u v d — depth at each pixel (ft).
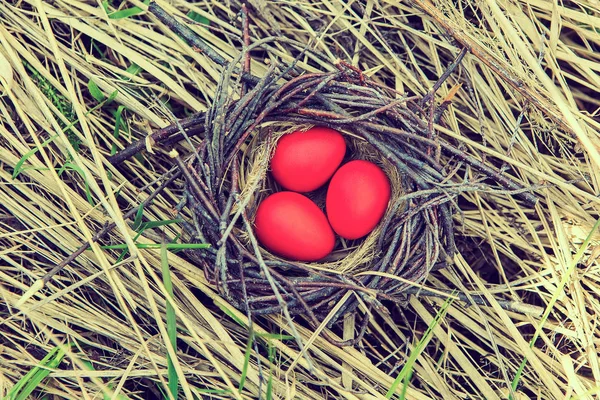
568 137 3.23
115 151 3.22
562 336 3.24
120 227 3.02
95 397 3.08
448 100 3.15
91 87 3.19
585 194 3.11
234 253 3.06
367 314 3.07
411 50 3.33
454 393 3.21
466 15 3.31
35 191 3.19
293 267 3.11
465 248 3.29
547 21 3.32
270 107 3.07
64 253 3.18
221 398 3.13
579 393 3.10
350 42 3.31
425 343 3.08
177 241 3.19
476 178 3.18
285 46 3.30
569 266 3.17
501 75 3.17
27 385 3.04
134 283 3.16
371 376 3.15
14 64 3.18
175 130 3.12
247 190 3.15
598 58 3.30
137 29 3.26
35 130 3.21
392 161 3.10
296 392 3.14
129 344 3.14
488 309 3.24
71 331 3.13
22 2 3.25
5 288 3.17
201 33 3.27
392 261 3.12
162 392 3.13
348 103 3.09
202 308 3.14
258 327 3.14
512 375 3.23
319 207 3.29
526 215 3.29
